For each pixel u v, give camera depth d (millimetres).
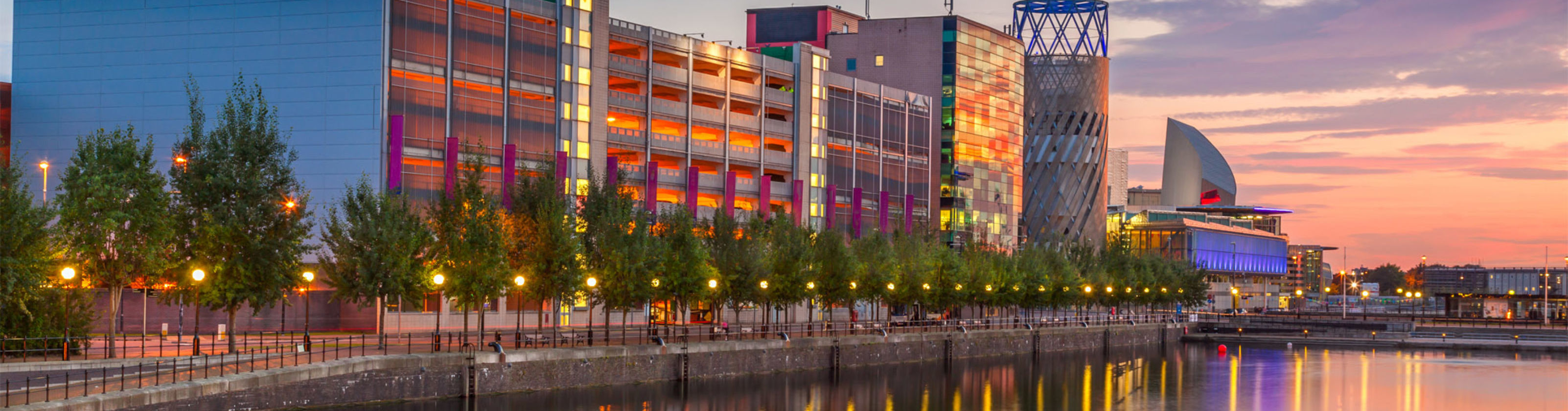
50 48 113062
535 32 117625
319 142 108375
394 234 72688
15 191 59406
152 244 62812
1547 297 194625
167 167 109625
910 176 169125
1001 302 132875
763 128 143000
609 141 125938
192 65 110625
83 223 61844
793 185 146500
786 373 89250
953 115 188875
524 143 116000
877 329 101875
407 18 109562
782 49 155625
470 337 85125
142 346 62406
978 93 194375
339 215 106062
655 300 85688
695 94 136125
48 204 68250
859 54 193000
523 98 116250
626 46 130375
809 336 95500
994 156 198250
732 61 140250
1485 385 100438
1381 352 136250
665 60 135375
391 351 68438
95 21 112625
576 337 85875
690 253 86312
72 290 64312
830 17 197000
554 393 70875
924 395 84875
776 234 99688
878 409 77250
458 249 72125
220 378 52375
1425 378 105188
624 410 69375
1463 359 125688
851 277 103625
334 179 107625
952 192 188000
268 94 109312
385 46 108125
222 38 110500
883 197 162250
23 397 46188
